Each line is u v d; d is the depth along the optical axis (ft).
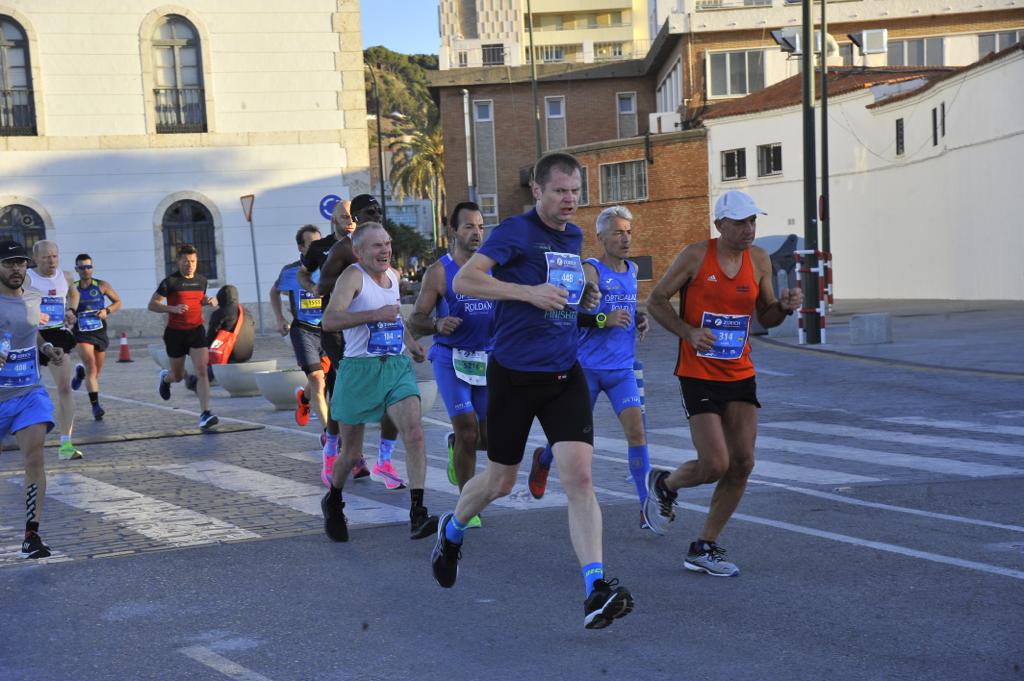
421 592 18.28
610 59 192.54
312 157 110.63
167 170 107.65
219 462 32.58
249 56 108.88
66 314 40.78
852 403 41.73
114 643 16.02
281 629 16.44
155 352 58.13
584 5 246.06
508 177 178.81
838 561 19.47
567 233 16.46
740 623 16.10
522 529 22.68
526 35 246.06
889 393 44.04
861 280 126.41
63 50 104.88
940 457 30.04
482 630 16.14
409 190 252.62
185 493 27.81
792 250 90.99
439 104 182.39
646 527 22.53
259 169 109.60
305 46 109.91
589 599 14.98
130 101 106.63
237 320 52.49
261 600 18.03
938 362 53.31
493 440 16.38
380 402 21.98
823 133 94.07
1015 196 97.50
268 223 110.01
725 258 18.58
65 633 16.57
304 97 110.11
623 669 14.28
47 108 104.73
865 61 138.82
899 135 118.52
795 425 36.86
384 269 22.62
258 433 38.63
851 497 25.07
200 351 39.88
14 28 104.22
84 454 34.86
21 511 26.32
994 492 25.22
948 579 18.10
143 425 41.96
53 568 20.48
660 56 164.76
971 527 21.85
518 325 16.02
